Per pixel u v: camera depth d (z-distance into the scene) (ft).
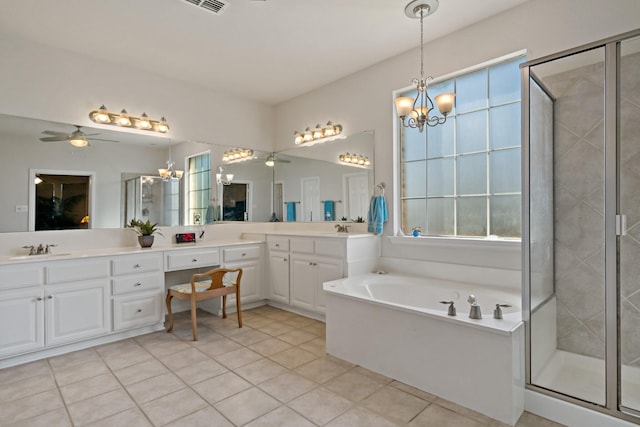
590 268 7.64
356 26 9.57
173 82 13.10
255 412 6.53
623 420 5.73
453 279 10.09
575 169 7.82
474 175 10.07
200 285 10.81
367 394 7.17
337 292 8.99
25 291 8.68
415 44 10.66
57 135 10.59
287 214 15.28
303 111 14.74
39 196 10.28
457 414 6.48
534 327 7.00
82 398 7.04
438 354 7.07
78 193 10.95
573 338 7.82
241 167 15.01
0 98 9.69
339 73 12.73
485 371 6.44
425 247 10.69
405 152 11.60
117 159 11.73
